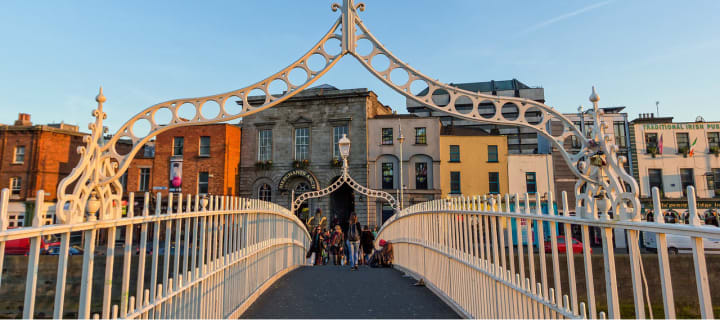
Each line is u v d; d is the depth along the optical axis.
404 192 29.52
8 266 17.53
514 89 54.91
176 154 31.05
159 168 30.89
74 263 17.52
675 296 15.43
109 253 3.15
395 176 30.00
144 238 3.53
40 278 17.45
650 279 15.59
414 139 30.36
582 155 3.56
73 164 34.25
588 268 3.04
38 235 2.42
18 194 31.69
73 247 21.27
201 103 4.42
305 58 4.70
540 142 36.12
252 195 31.42
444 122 48.50
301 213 31.12
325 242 15.88
